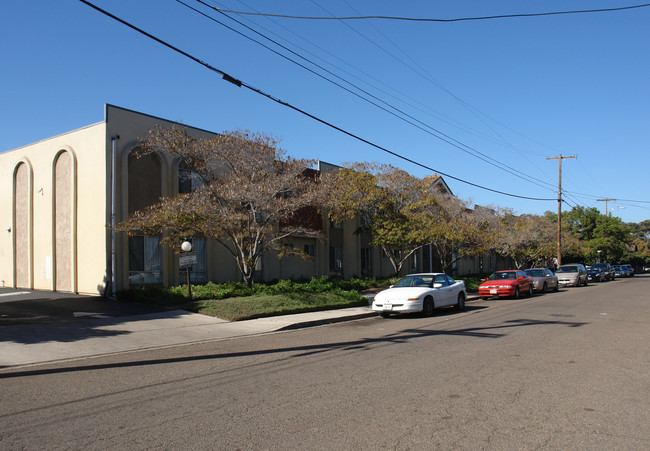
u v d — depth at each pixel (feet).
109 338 38.27
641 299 72.59
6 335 38.37
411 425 17.74
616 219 204.23
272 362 29.66
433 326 45.44
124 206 63.82
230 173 62.64
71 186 68.44
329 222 96.37
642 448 15.58
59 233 70.54
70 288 68.13
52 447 16.03
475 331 41.24
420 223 80.53
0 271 81.71
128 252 64.28
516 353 31.04
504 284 78.13
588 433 16.89
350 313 55.01
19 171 79.05
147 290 59.47
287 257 87.40
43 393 23.09
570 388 22.65
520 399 20.90
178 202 54.03
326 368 27.50
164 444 16.20
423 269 127.34
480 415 18.83
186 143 59.31
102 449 15.83
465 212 100.01
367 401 20.76
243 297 57.77
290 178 59.62
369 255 109.50
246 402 20.92
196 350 34.73
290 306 54.80
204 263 74.49
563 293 90.79
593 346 33.42
